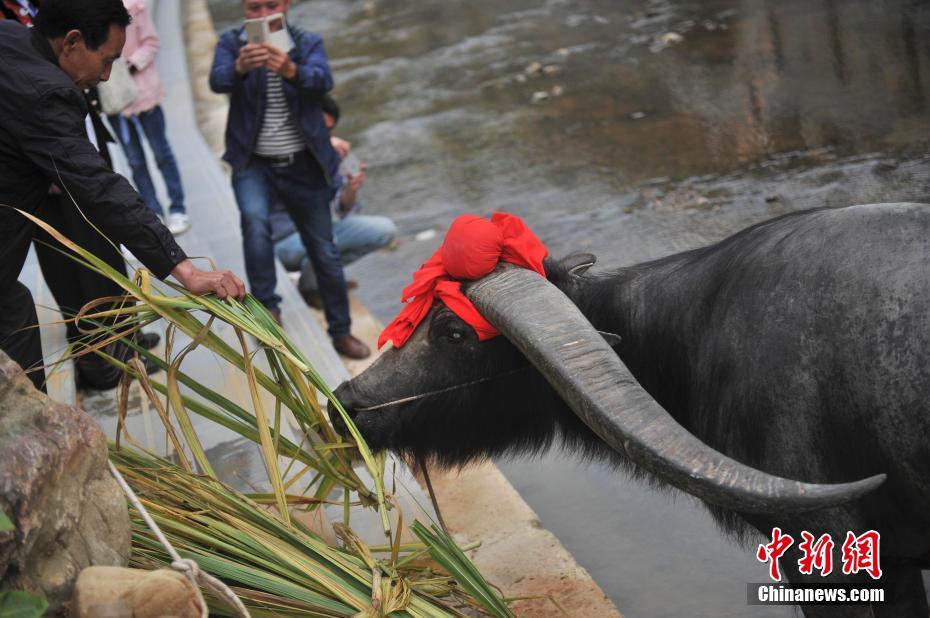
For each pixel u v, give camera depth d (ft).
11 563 8.06
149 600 8.51
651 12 50.90
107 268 12.13
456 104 42.91
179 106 44.47
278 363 14.07
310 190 22.85
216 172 34.22
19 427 8.80
